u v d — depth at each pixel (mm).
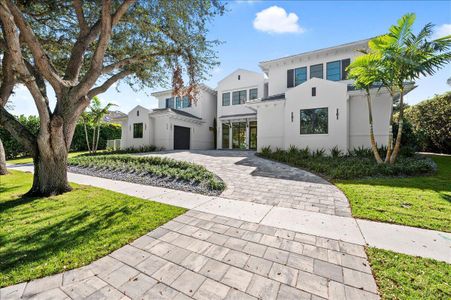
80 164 11664
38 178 6320
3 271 2607
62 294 2250
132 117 21469
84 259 2885
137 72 8266
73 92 6246
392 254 2930
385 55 8000
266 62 16938
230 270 2650
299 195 5934
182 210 4832
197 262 2836
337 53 14906
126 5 5992
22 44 7125
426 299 2086
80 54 6660
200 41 7449
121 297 2205
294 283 2393
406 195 5473
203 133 23234
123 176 8977
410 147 11867
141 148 19422
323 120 12523
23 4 6004
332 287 2316
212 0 6641
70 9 7133
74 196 6023
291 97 13477
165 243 3355
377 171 7980
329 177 7965
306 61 15906
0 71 7629
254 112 20109
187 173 8281
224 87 22000
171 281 2457
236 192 6367
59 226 3955
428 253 2957
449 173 8047
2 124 5992
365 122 12258
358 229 3773
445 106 14492
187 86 7953
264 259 2885
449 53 7312
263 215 4535
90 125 22719
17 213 4648
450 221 3967
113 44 8156
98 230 3785
